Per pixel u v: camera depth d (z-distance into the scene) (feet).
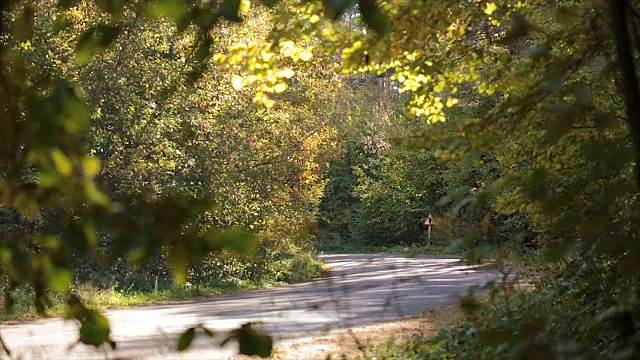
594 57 14.62
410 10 24.40
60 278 7.23
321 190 119.55
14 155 6.88
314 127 110.52
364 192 226.17
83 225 6.83
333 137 119.75
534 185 13.23
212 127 97.14
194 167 96.68
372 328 48.85
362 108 180.86
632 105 13.24
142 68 82.02
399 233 223.92
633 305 14.10
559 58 14.70
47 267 7.20
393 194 220.84
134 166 87.04
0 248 7.27
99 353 7.88
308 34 25.43
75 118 6.77
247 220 98.89
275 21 24.62
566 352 11.37
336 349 39.75
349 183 240.12
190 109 93.71
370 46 26.07
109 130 86.63
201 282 98.02
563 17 14.97
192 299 88.48
